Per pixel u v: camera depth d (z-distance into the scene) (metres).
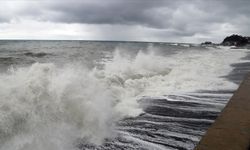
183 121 5.01
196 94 7.21
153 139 4.15
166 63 13.30
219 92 7.50
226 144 2.88
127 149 3.79
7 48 26.28
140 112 5.50
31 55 17.16
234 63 15.73
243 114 3.85
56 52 20.75
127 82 7.77
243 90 5.38
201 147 2.81
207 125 4.80
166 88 7.97
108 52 22.41
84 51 23.06
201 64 14.34
